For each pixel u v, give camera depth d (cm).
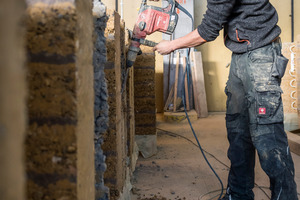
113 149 151
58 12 70
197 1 548
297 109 367
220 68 562
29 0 70
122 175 173
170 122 484
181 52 523
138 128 310
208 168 265
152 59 313
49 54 71
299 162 270
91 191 86
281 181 154
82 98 76
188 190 217
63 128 72
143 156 302
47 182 74
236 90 172
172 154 312
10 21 35
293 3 546
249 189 181
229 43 172
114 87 148
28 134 73
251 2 155
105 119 122
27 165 74
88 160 82
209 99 567
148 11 193
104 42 122
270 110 156
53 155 73
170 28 196
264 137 158
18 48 38
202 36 168
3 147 35
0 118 34
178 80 519
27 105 72
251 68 160
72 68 71
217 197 205
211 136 389
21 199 40
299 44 354
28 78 72
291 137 312
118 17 154
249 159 178
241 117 174
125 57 203
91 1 85
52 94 72
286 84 384
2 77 34
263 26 156
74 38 70
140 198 203
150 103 309
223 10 154
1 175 35
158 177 244
